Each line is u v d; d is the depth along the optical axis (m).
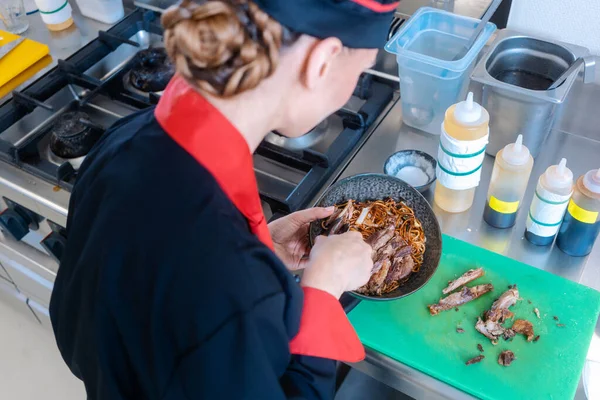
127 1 1.63
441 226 1.08
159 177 0.62
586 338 0.90
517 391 0.86
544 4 1.19
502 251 1.04
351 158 1.19
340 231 0.99
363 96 1.29
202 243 0.60
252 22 0.55
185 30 0.55
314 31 0.58
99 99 1.39
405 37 1.17
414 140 1.22
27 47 1.52
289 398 0.67
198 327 0.59
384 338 0.93
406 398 1.36
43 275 1.51
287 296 0.65
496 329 0.91
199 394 0.61
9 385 1.78
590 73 1.04
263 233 0.71
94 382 0.70
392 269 0.96
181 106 0.64
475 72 1.08
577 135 1.21
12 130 1.33
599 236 1.05
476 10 1.31
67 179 1.19
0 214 1.34
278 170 1.21
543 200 0.95
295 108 0.66
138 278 0.61
